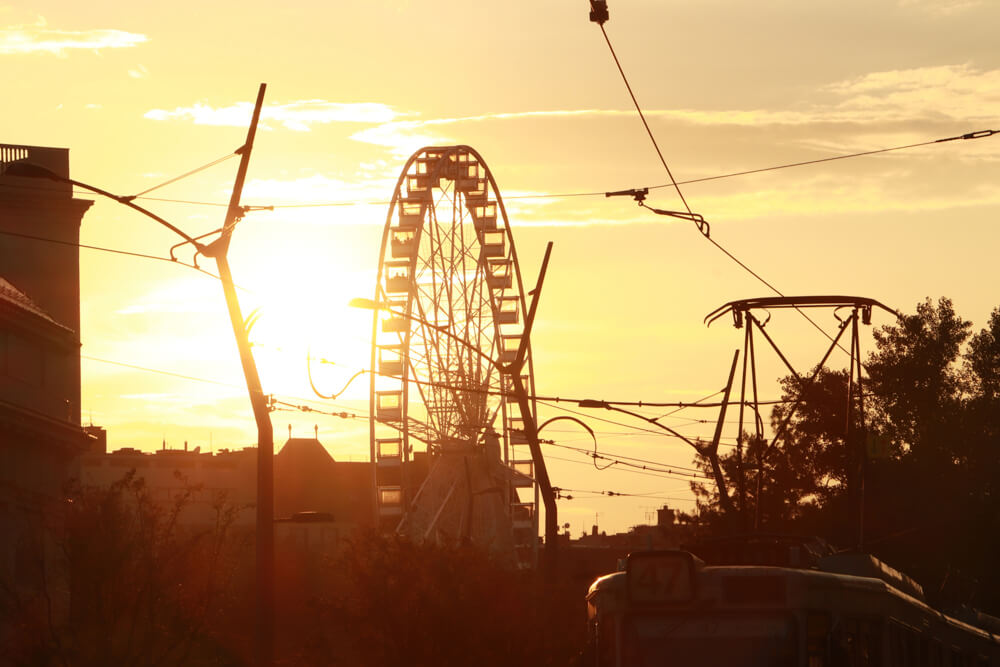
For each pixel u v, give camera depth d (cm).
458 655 4975
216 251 4991
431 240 12669
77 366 9625
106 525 5244
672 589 3194
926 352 14025
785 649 3091
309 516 12625
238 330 4984
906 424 13762
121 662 4931
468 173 12900
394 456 12262
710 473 13612
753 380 6197
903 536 12481
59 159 10156
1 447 7650
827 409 13225
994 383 14138
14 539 7356
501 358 12469
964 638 4272
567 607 5516
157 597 5072
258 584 4831
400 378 6562
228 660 5716
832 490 13212
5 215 9862
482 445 11875
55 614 6550
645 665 3164
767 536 3778
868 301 5412
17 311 7838
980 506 12625
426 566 5112
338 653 5366
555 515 6369
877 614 3347
